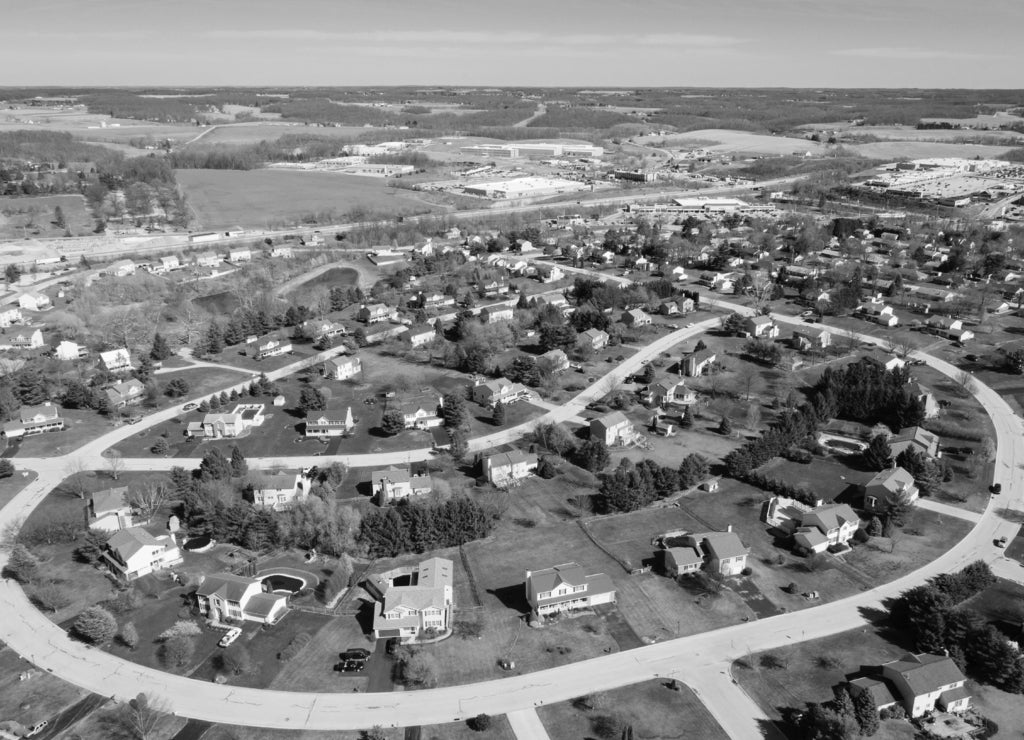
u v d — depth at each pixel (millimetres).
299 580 129000
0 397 188000
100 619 113375
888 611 120375
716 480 158250
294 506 143625
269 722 99812
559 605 120250
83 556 135000
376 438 178625
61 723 99188
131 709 97312
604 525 145125
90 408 195875
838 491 155250
